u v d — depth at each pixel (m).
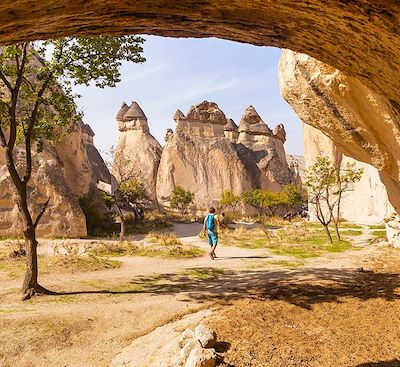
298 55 8.84
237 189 54.12
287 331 6.32
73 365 5.43
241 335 6.10
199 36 4.20
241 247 17.58
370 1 2.95
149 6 3.43
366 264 12.51
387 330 6.18
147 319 7.12
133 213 38.03
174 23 3.80
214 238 14.35
